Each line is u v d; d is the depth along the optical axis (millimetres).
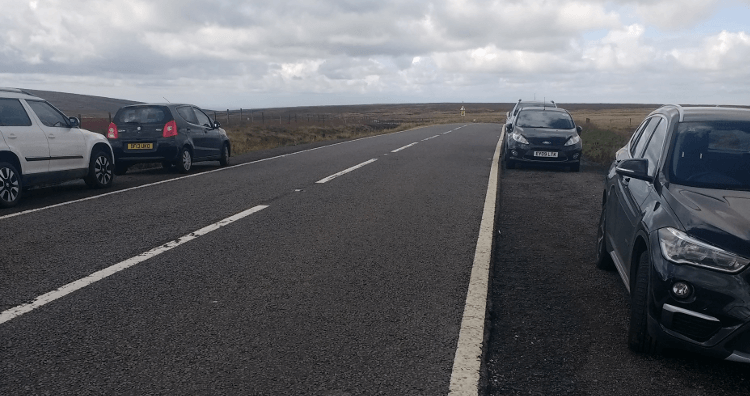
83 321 4266
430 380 3453
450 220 8148
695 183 4340
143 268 5617
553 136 15047
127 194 10250
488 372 3602
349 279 5383
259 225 7656
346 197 10023
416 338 4059
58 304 4605
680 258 3605
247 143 25688
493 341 4086
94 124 23656
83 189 10961
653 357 3906
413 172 13797
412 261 6020
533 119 16203
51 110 10211
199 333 4086
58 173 9922
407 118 111125
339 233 7254
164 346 3863
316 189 10930
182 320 4316
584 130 36156
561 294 5148
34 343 3871
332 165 15320
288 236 7055
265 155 18797
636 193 4719
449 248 6578
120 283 5156
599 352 3953
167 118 13430
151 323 4250
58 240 6691
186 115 14258
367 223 7875
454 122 66062
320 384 3381
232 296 4863
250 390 3293
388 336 4090
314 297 4875
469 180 12492
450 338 4070
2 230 7215
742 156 4570
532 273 5781
